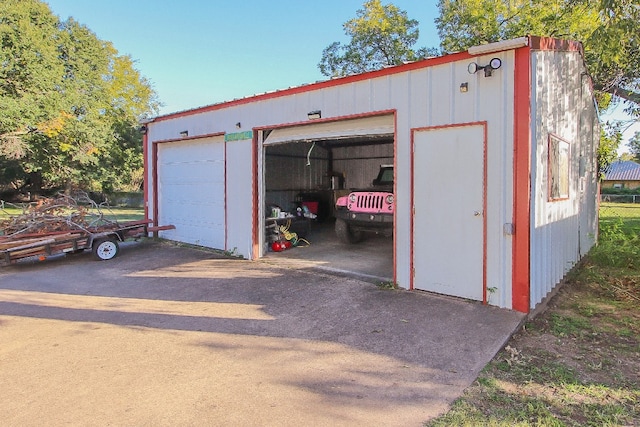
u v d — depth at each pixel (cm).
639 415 274
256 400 289
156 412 274
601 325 455
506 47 447
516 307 462
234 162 823
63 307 512
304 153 1298
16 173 2922
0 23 2067
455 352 365
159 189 1043
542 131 497
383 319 448
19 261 814
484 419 263
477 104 480
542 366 346
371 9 2119
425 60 520
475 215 488
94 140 2609
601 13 665
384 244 921
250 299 533
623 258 746
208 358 359
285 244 871
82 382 316
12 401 288
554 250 564
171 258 816
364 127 614
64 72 2378
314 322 446
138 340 401
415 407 279
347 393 298
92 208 994
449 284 517
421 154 535
